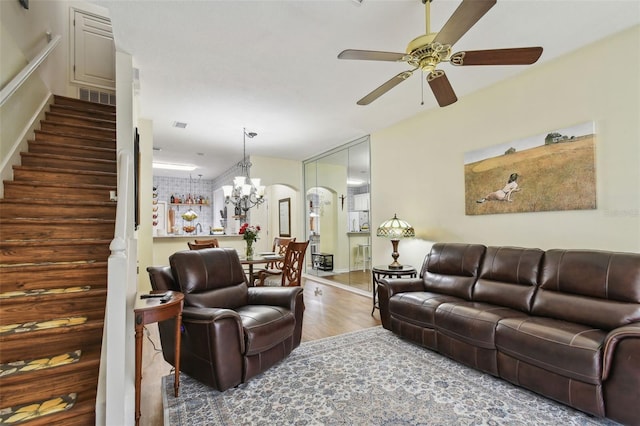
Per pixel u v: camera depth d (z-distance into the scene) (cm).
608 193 255
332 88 341
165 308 203
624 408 170
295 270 438
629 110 245
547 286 250
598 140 261
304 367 257
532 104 305
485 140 346
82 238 264
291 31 241
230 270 298
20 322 202
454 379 236
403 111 416
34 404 170
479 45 264
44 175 291
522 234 314
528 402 205
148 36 246
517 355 216
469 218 364
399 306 311
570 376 189
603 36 254
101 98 495
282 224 811
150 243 437
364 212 534
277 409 200
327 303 465
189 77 313
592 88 264
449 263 329
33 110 323
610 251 240
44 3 354
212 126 470
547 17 228
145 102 376
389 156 479
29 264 225
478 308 258
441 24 233
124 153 221
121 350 158
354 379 237
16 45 279
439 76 218
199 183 1077
